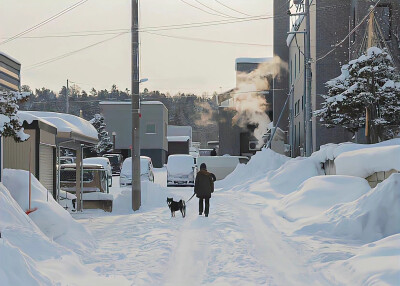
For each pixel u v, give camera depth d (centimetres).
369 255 1939
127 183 7788
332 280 1741
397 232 2627
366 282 1616
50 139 3600
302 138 9669
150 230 3050
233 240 2616
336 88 5669
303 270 1931
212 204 4606
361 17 7231
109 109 15162
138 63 4619
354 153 3862
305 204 3525
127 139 15138
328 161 5422
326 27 8238
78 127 4128
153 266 2027
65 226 2588
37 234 2112
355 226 2691
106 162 8119
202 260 2144
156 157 15062
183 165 8262
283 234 2811
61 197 4366
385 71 5266
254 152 13775
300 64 10012
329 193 3531
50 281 1605
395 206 2681
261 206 4356
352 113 5659
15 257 1533
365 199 2834
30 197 2564
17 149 3269
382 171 3619
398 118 5262
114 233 2984
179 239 2683
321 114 6072
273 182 5722
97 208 4409
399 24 6894
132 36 4609
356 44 7238
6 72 3541
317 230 2842
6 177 2748
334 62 8206
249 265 2016
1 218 2138
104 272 1927
